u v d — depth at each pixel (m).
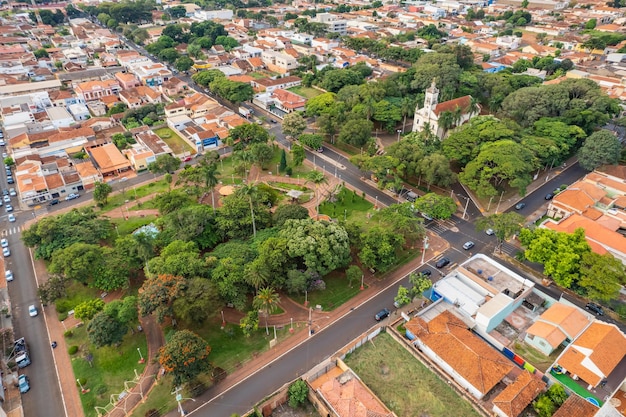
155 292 78.50
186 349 68.75
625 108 169.00
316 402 69.69
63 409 70.38
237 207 106.44
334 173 144.50
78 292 94.31
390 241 98.31
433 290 90.06
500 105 167.75
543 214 120.44
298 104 187.12
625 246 97.00
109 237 111.81
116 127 176.00
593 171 133.88
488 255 105.50
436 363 77.12
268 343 81.81
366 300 92.12
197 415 69.00
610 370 70.81
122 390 73.31
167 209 112.75
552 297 91.56
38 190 127.06
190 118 179.25
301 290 89.88
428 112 151.75
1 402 70.56
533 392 68.25
